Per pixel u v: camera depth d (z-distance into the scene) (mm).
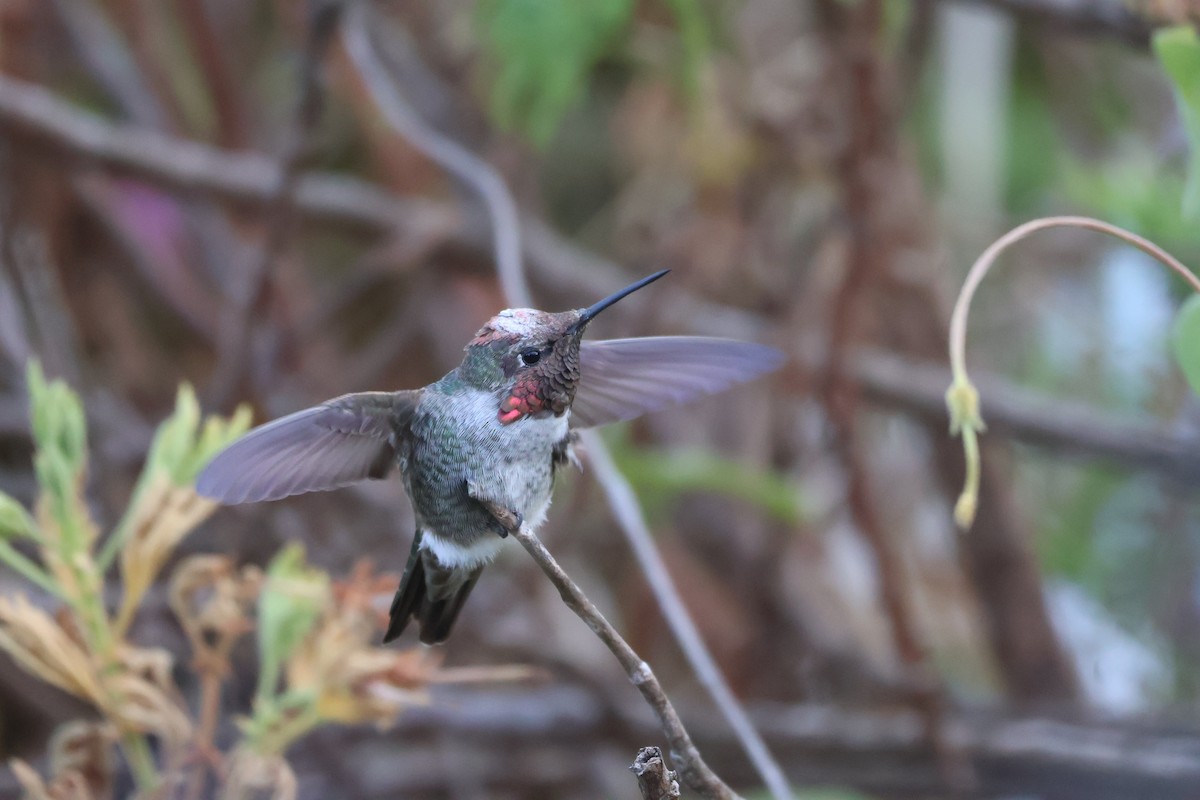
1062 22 8062
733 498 10516
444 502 5316
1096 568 12148
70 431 5539
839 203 8984
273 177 9750
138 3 11047
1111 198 9344
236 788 5445
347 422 5473
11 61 10297
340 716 5547
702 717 9398
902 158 9719
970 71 10922
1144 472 10430
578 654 10312
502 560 10461
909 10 9703
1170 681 11797
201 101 11492
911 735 9156
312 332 10633
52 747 5562
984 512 10352
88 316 10898
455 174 7930
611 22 8398
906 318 10523
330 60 10508
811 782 9312
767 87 9664
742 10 10484
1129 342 11664
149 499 5523
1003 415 10000
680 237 10547
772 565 10281
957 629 12023
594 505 10062
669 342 6113
